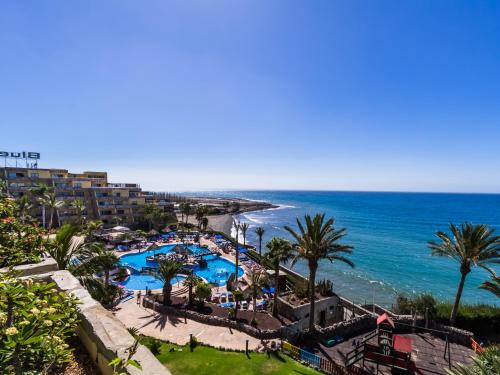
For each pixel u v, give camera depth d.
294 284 42.25
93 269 13.95
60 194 75.06
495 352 12.45
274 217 164.00
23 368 4.01
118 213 83.06
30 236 10.62
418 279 59.28
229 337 25.67
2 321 4.31
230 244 71.56
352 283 56.66
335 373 20.39
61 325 4.93
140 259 56.59
